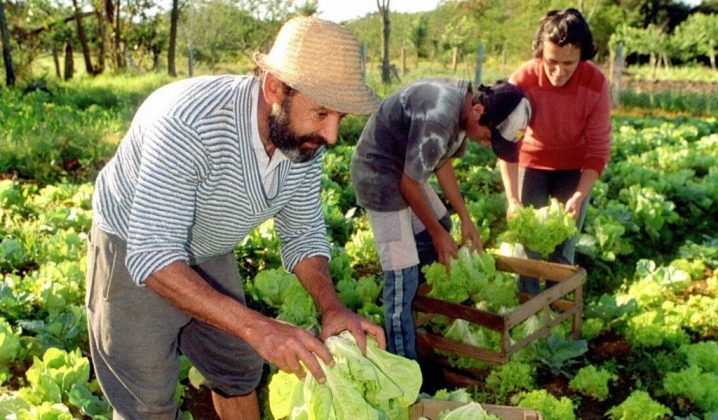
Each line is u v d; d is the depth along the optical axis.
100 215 2.87
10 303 5.33
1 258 6.63
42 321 5.01
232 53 48.16
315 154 3.03
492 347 4.73
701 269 6.84
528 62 5.33
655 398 4.69
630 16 50.16
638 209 8.42
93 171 10.30
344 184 10.20
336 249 6.83
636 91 24.91
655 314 5.21
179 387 4.27
